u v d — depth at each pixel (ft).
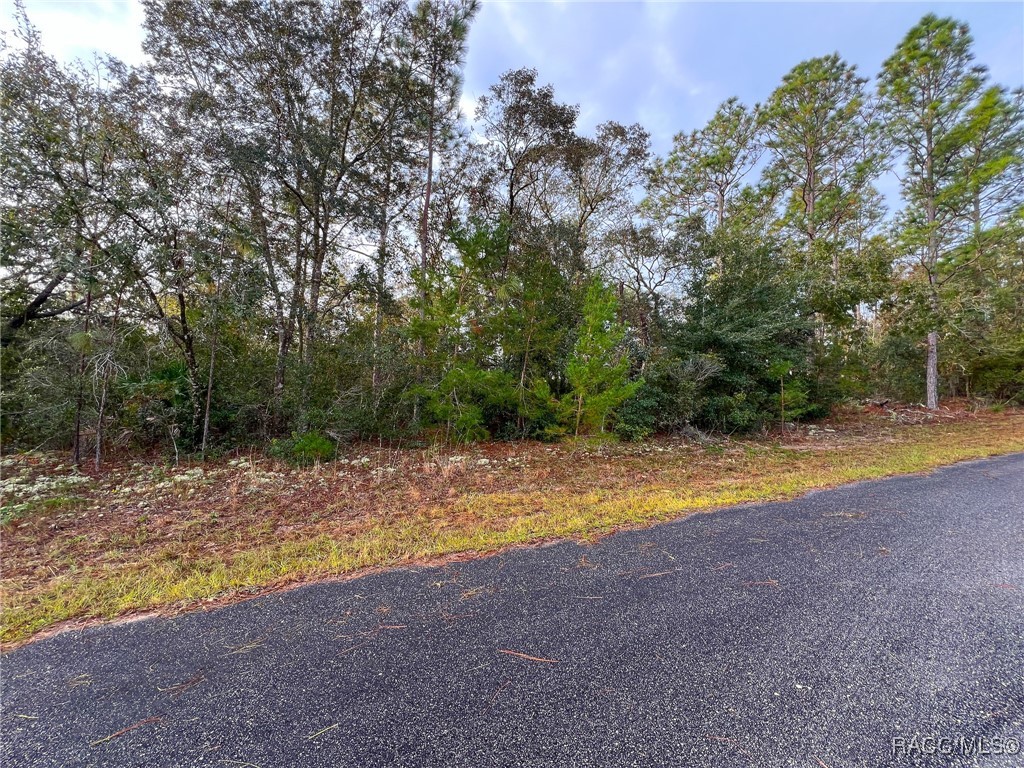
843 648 7.09
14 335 23.27
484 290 30.12
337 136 31.73
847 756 5.02
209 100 25.95
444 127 35.53
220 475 20.84
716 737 5.30
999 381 53.93
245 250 25.36
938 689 6.13
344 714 5.78
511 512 14.92
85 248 21.02
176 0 25.44
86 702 6.11
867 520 13.67
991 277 53.52
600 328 23.72
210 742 5.37
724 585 9.37
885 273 45.29
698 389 33.14
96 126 21.36
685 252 43.93
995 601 8.63
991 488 17.63
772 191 59.72
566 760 4.98
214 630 7.90
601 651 7.07
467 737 5.34
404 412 30.30
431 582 9.68
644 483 19.48
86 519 14.65
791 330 38.42
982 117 44.83
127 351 23.08
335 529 13.42
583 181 45.78
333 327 31.78
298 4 27.25
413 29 31.04
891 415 46.78
